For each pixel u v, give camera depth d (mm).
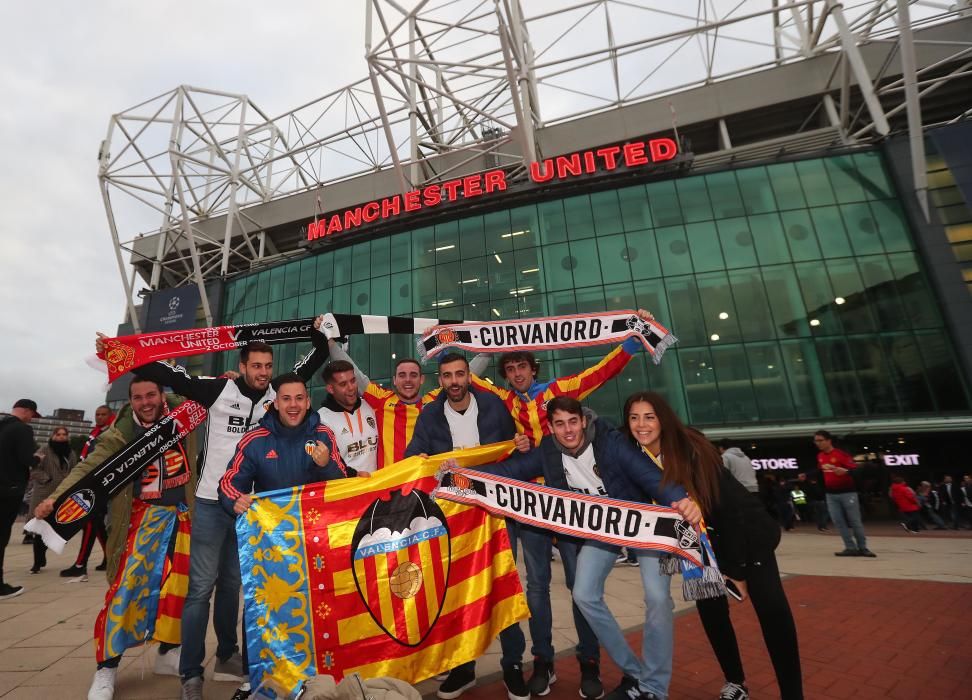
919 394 18109
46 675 3389
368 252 26406
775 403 18922
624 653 2746
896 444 21391
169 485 3658
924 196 19359
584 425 3209
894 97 24625
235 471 3078
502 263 23547
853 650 3525
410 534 3162
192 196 34969
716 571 2471
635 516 2805
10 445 5891
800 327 19562
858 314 19359
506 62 20906
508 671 2949
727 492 2783
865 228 20250
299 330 4633
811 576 6219
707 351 20031
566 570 3453
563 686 3094
